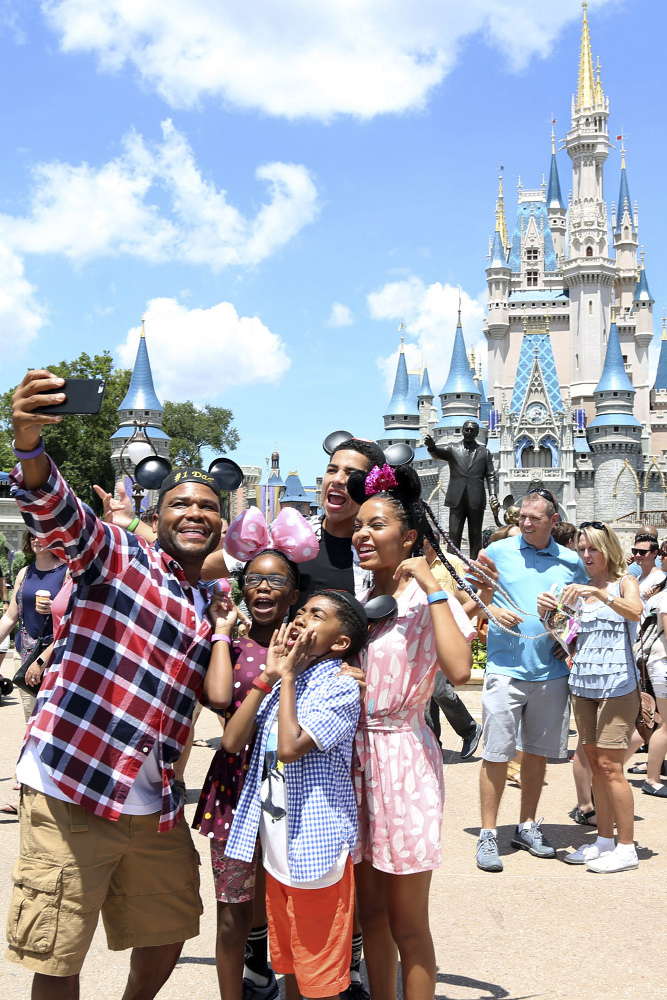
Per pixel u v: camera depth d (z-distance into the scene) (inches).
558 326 4606.3
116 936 138.6
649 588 397.1
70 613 137.0
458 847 273.4
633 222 5044.3
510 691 264.2
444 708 359.3
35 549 290.4
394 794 147.9
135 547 138.6
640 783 359.9
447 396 3646.7
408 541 158.1
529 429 3843.5
